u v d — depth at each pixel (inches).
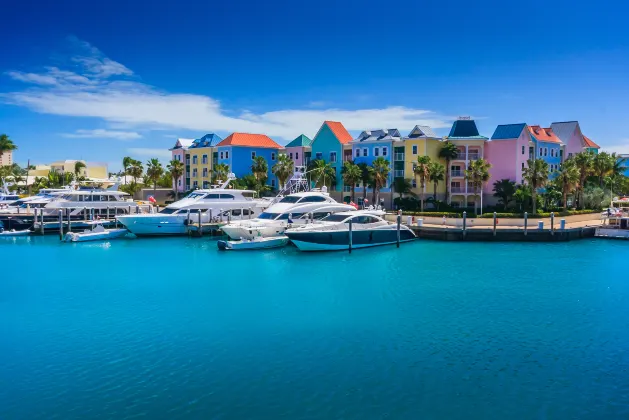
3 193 3137.3
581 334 880.9
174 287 1226.6
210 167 3656.5
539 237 1980.8
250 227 1820.9
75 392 665.0
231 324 935.0
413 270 1425.9
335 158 3164.4
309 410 617.9
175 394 658.8
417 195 2763.3
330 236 1727.4
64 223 2209.6
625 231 2007.9
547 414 610.5
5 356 786.2
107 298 1124.5
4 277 1339.8
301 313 1003.9
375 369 732.7
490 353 793.6
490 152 2778.1
